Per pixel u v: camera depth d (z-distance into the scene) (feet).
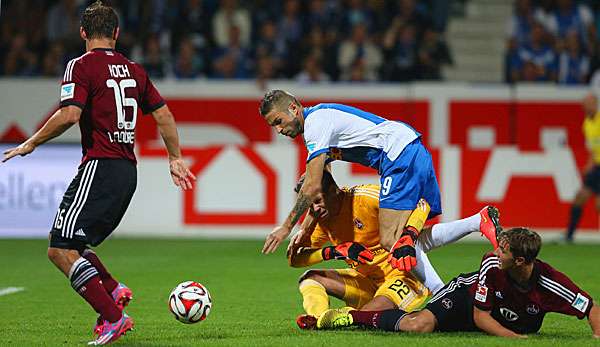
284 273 121.70
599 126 156.66
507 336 71.31
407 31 208.74
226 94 194.59
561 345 68.18
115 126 70.38
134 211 167.94
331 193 80.38
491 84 216.74
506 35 228.02
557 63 212.64
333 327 76.13
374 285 81.51
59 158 165.48
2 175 165.48
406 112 194.08
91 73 69.82
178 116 194.39
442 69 224.33
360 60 204.54
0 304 96.02
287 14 213.87
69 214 69.05
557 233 164.55
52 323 83.61
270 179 165.89
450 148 164.25
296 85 194.39
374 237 80.53
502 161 164.35
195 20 212.23
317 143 76.64
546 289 69.77
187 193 167.22
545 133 193.47
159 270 124.26
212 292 105.19
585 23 224.33
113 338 68.49
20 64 205.05
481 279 71.00
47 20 211.61
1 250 147.02
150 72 201.98
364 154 80.33
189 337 74.54
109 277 72.49
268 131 194.59
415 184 79.10
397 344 69.00
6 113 193.57
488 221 80.79
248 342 71.26
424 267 79.56
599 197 163.63
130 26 211.20
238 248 149.69
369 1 219.00
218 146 166.81
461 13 237.04
